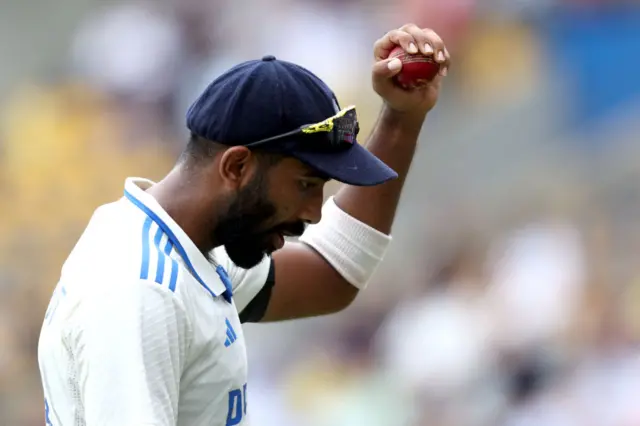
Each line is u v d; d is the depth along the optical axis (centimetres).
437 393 2116
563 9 2944
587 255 2298
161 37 2978
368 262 912
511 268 2292
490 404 2066
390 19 2945
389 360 2284
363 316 2408
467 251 2489
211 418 704
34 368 2469
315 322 2402
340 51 2900
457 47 2967
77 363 656
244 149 680
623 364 2033
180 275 674
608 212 2491
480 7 2975
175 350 660
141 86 2966
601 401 1972
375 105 2853
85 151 2919
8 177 2903
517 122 2909
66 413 680
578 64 2925
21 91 3089
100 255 676
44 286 2694
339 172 690
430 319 2233
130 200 709
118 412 632
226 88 685
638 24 2895
